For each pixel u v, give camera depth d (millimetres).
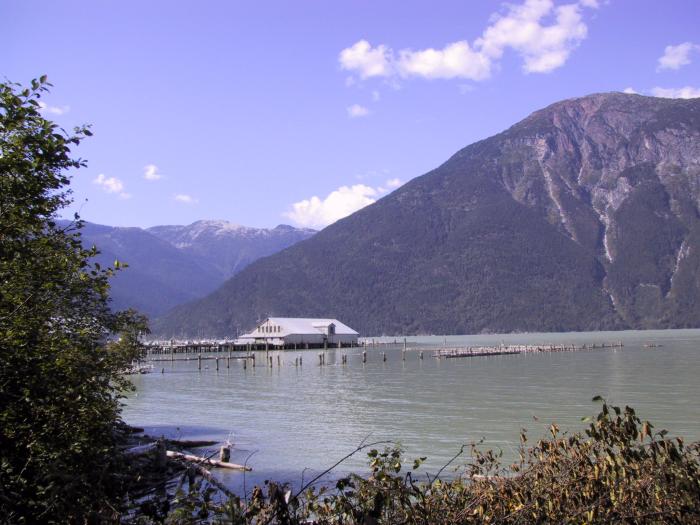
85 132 9039
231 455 22438
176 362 93500
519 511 7238
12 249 8820
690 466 7398
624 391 40375
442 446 23047
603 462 7531
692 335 171625
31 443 8711
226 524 6664
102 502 7562
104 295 11539
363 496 7180
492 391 43094
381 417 31500
